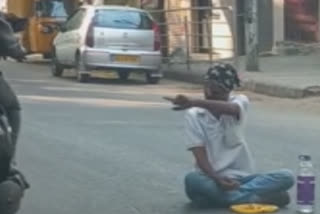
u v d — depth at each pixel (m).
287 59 25.28
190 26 27.72
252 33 22.11
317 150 11.79
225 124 8.14
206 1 28.03
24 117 14.64
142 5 30.53
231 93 9.06
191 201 8.55
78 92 19.27
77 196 8.92
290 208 8.22
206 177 8.23
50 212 8.26
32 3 30.36
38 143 12.06
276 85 19.16
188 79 22.98
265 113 16.25
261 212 7.99
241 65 23.94
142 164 10.58
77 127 13.60
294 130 13.83
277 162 10.77
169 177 9.82
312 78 20.38
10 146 6.27
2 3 34.88
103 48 21.70
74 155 11.17
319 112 16.45
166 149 11.66
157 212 8.20
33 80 22.62
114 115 15.16
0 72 6.55
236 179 8.21
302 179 8.05
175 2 29.33
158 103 17.23
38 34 29.70
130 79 23.41
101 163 10.66
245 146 8.28
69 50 22.69
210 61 24.53
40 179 9.73
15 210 6.40
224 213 8.05
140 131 13.28
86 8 22.64
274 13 26.91
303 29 27.08
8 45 6.48
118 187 9.33
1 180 6.38
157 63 22.14
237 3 27.12
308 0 26.97
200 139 8.11
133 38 21.86
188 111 8.17
